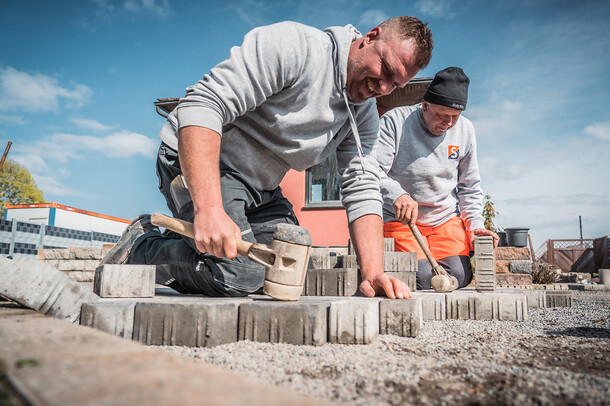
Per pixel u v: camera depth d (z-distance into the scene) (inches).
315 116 96.7
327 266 152.9
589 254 774.5
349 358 58.9
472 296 112.5
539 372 52.5
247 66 84.7
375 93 95.7
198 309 64.5
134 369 30.9
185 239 99.4
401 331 78.7
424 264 164.4
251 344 66.6
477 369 53.9
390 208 173.5
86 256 310.7
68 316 66.7
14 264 62.4
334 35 94.2
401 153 168.4
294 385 45.4
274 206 120.8
